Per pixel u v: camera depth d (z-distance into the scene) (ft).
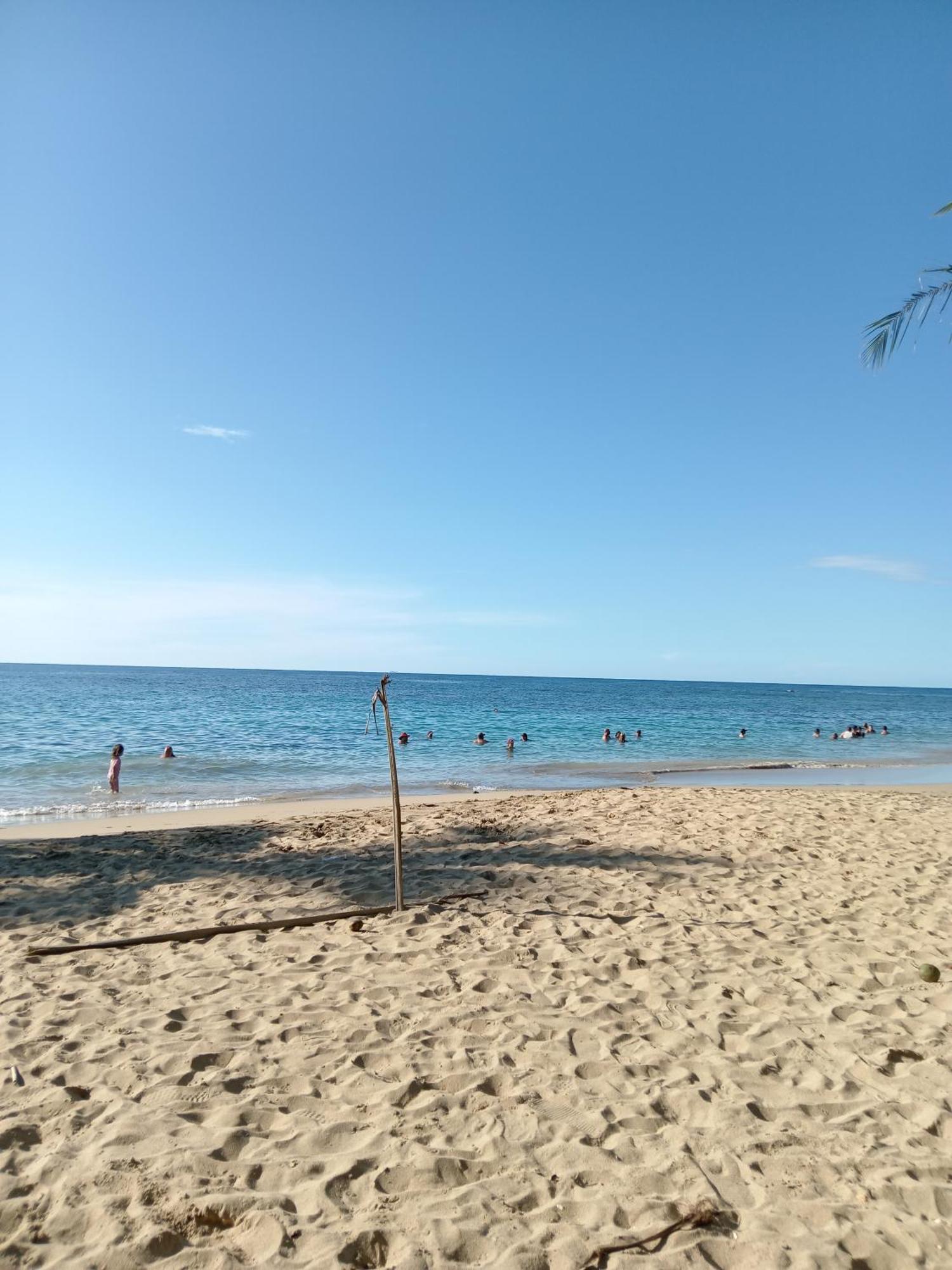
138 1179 9.61
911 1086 12.39
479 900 23.25
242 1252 8.49
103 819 44.29
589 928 20.56
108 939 20.21
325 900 23.72
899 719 189.57
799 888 24.71
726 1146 10.69
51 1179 9.62
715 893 23.98
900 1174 10.04
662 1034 14.25
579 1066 13.00
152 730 102.89
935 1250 8.73
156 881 26.61
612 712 184.24
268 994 16.03
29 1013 14.98
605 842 31.68
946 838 33.45
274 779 64.80
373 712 23.18
